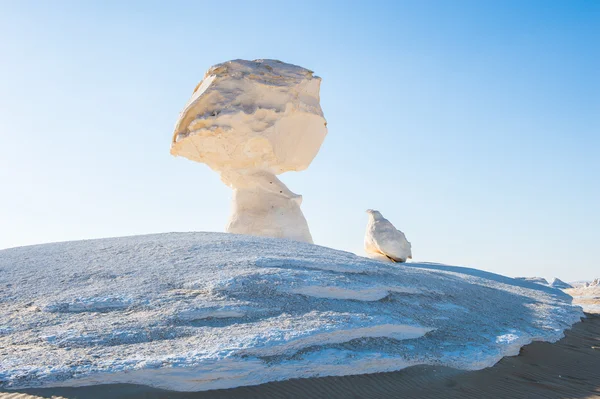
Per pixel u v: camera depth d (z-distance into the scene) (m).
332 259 11.84
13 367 6.82
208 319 8.55
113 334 7.81
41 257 11.56
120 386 6.85
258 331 8.10
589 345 12.31
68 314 8.59
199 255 11.28
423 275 13.08
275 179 19.27
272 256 11.29
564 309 15.02
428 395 8.02
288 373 7.70
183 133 18.48
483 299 13.00
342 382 7.93
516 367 9.97
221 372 7.20
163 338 7.87
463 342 9.80
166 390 6.98
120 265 10.71
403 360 8.61
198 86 19.47
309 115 18.97
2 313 8.62
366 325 8.88
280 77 18.38
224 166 18.97
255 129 18.08
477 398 8.18
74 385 6.72
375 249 20.86
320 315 8.94
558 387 9.13
